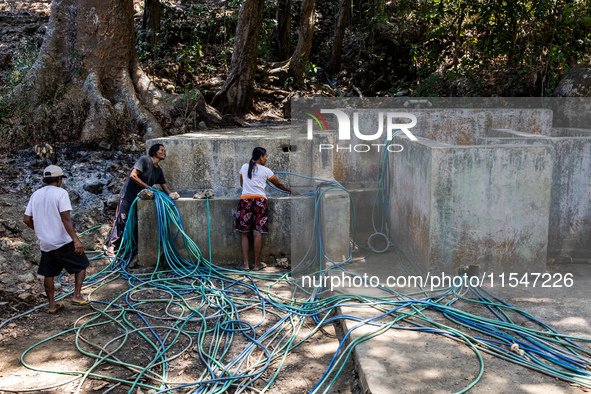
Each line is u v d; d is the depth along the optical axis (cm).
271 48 1608
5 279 556
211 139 734
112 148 876
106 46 975
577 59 1177
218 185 743
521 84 1226
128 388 379
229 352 430
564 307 458
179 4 1689
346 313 457
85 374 389
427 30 1479
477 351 379
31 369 399
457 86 1288
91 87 935
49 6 1512
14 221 657
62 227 490
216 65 1462
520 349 383
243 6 1209
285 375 395
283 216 665
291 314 495
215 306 516
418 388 334
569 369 358
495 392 329
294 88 1510
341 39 1639
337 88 1609
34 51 1079
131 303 532
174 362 415
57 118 892
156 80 1242
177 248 657
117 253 647
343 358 412
